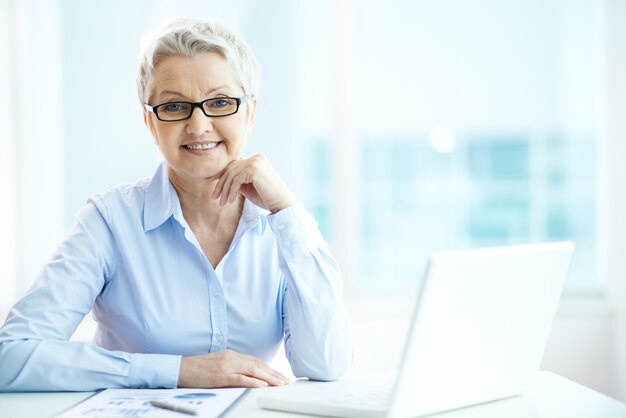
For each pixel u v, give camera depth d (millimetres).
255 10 3268
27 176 3350
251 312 1533
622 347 3039
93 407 1112
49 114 3354
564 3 3154
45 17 3322
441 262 955
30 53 3330
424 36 3232
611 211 3107
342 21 3260
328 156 3314
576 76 3170
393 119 3279
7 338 1309
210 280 1505
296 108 3297
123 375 1272
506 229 3254
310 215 1511
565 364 3113
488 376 1122
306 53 3291
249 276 1547
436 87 3240
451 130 3246
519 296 1100
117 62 3307
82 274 1439
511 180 3232
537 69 3182
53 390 1268
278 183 1465
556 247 1137
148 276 1497
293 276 1417
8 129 3291
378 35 3262
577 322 3102
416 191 3295
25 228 3361
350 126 3297
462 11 3201
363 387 1187
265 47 3277
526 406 1137
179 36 1400
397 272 3326
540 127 3195
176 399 1168
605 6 3074
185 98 1414
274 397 1109
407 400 1018
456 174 3264
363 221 3338
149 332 1484
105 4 3293
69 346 1300
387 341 3113
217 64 1417
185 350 1500
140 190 1564
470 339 1055
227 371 1289
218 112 1442
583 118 3180
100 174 3357
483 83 3211
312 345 1400
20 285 3373
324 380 1408
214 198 1470
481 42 3199
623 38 3053
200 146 1443
